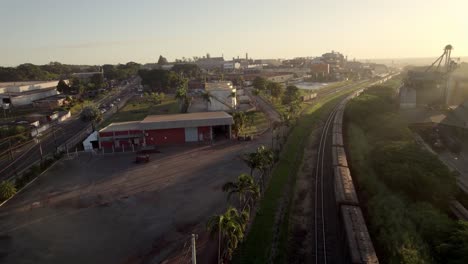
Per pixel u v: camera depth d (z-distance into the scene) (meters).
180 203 35.09
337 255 25.48
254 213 31.86
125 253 26.55
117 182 42.03
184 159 50.41
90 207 35.16
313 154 52.09
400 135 53.44
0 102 113.12
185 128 60.50
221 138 62.69
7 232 30.64
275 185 38.78
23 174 45.56
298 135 63.34
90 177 44.31
